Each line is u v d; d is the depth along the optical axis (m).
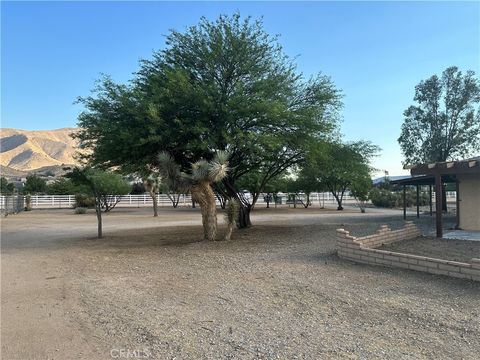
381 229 11.30
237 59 15.59
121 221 30.12
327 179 39.00
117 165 17.00
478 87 33.94
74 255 12.80
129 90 14.93
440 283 7.11
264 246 13.10
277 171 20.81
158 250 13.33
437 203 12.85
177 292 7.38
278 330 5.20
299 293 6.93
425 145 35.50
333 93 17.33
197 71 16.12
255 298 6.74
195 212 43.25
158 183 34.31
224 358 4.38
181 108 14.55
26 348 4.82
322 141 17.19
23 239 18.17
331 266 9.04
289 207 49.09
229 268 9.50
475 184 15.45
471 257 9.12
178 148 15.09
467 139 34.34
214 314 5.95
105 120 14.70
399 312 5.73
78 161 17.95
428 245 10.98
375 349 4.50
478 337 4.78
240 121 15.16
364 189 37.91
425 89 35.25
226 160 14.88
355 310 5.91
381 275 7.91
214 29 16.11
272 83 15.57
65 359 4.48
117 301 6.88
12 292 7.76
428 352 4.40
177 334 5.15
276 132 15.83
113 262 11.17
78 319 5.94
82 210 41.66
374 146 28.42
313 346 4.63
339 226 19.08
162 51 16.64
